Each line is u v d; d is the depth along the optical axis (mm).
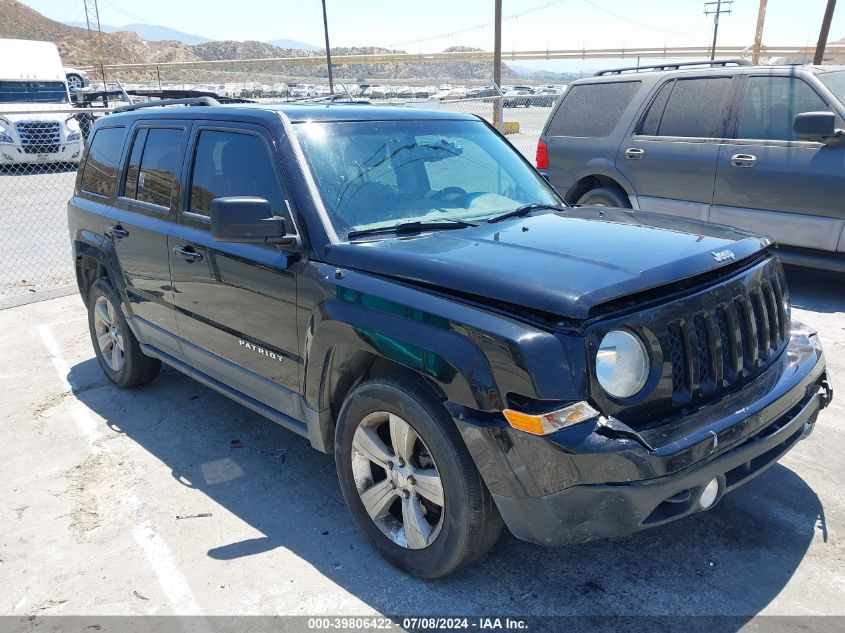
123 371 5121
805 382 2998
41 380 5488
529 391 2400
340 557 3205
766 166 6555
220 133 3881
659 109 7426
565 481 2396
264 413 3760
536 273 2623
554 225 3402
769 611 2762
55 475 4023
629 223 3471
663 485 2406
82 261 5273
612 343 2455
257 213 3117
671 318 2596
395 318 2791
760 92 6734
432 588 2967
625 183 7645
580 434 2377
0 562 3244
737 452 2619
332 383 3219
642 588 2920
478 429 2520
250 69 153250
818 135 6047
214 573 3115
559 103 8391
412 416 2781
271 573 3104
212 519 3541
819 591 2857
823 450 3988
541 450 2404
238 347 3775
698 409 2648
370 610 2855
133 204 4562
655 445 2430
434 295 2744
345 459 3195
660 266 2686
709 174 6957
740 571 2996
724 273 2908
